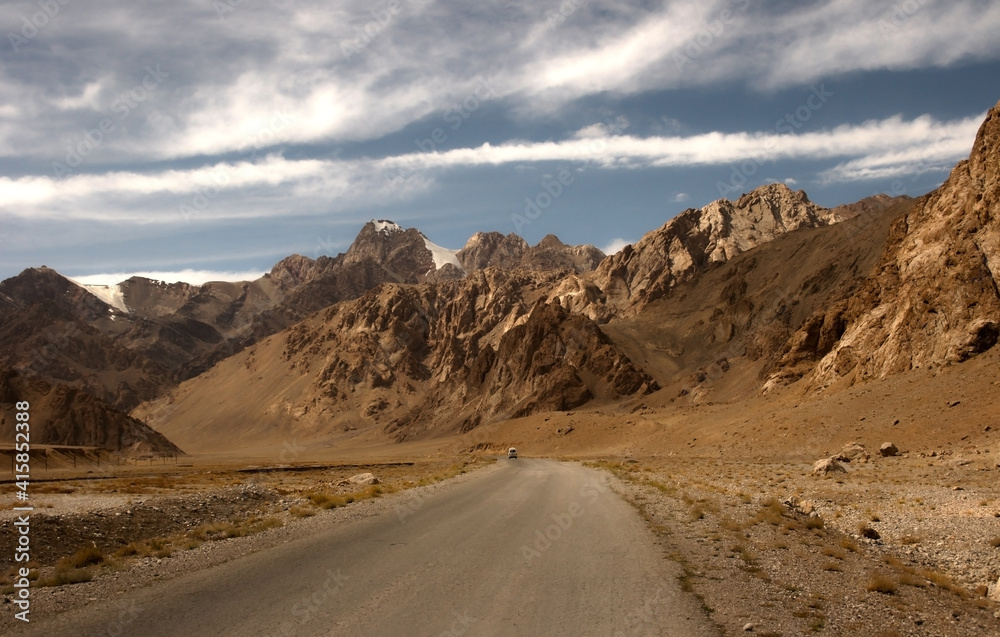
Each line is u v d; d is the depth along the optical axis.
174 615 11.29
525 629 10.38
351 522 22.30
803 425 69.81
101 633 10.47
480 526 20.91
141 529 21.05
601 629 10.39
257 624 10.70
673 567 14.70
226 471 87.19
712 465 57.62
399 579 13.57
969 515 22.11
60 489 43.50
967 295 67.69
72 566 15.55
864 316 90.44
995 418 48.78
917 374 67.00
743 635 10.23
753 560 15.70
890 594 13.16
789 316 186.38
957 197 79.44
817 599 12.46
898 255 88.81
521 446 147.62
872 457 49.47
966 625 11.45
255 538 19.33
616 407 183.12
